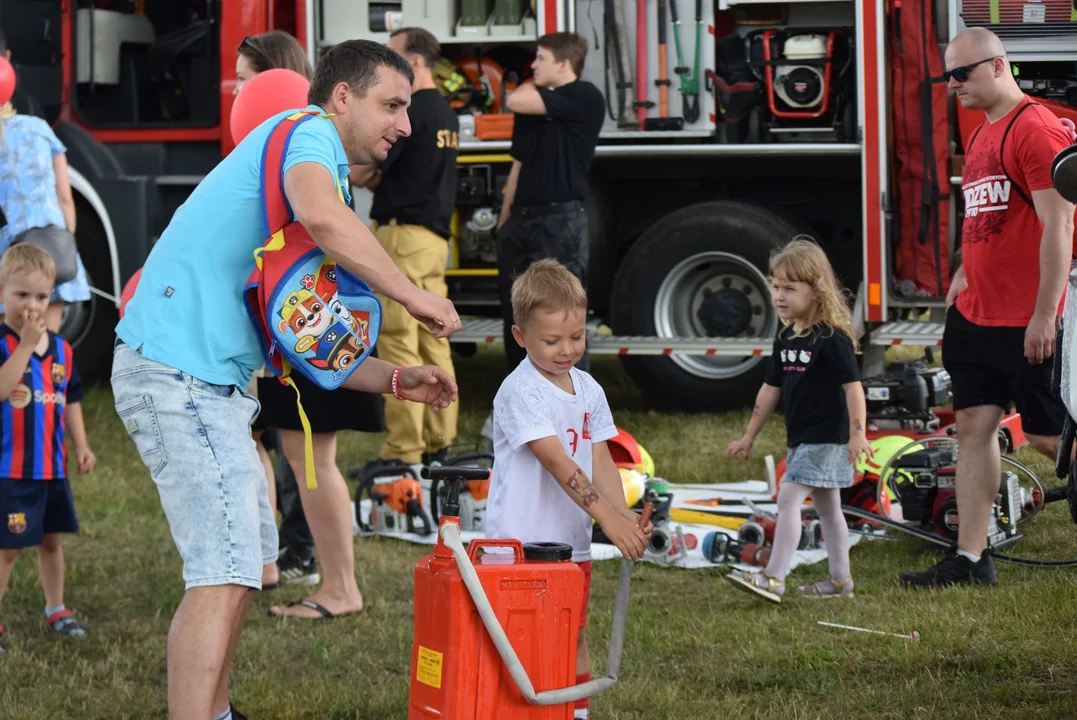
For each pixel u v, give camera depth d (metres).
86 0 10.62
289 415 5.84
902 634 5.39
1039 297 5.72
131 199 10.64
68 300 8.75
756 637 5.52
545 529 4.11
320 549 6.10
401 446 8.70
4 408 5.53
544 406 4.04
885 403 7.75
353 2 10.48
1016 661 4.91
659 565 6.98
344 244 3.66
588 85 8.73
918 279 9.71
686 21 10.20
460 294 10.99
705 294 10.80
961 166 9.54
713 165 10.89
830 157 10.43
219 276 3.87
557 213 8.75
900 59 9.54
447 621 3.39
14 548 5.53
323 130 3.83
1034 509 6.98
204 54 10.59
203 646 3.74
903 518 7.16
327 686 5.10
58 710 4.93
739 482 8.94
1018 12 9.13
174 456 3.81
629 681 5.02
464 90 10.73
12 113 8.59
